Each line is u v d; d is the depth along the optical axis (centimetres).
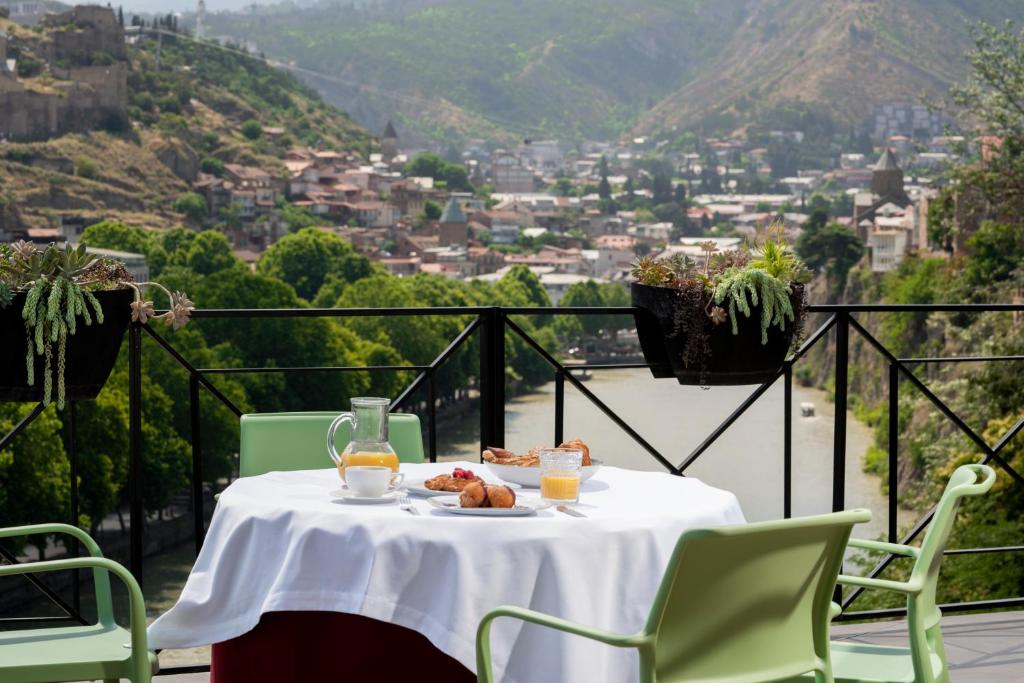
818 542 198
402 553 223
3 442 329
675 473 403
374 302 8969
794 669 204
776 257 377
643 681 188
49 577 3500
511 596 221
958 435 1680
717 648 195
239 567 245
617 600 227
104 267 338
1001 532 1399
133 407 360
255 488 263
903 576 1717
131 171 13488
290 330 6112
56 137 13262
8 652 242
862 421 5588
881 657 245
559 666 221
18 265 325
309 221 14888
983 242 2136
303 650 240
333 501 246
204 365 5028
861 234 12575
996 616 428
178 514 4459
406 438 331
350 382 6347
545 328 9756
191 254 10256
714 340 366
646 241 18612
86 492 3853
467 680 240
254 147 16425
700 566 186
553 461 244
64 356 325
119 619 3334
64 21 15088
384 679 237
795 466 4788
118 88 13925
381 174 18488
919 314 4894
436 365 395
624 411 6575
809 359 7738
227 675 252
